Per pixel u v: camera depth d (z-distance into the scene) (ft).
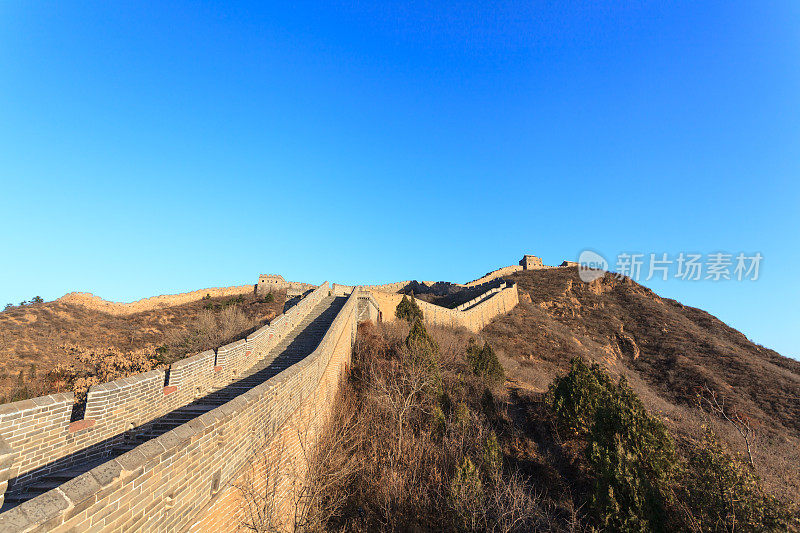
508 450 51.83
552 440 54.85
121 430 25.80
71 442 22.02
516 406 64.49
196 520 18.78
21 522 10.64
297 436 33.32
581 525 37.65
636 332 163.22
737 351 142.61
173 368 32.12
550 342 135.33
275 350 54.13
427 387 55.57
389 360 69.51
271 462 27.81
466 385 66.08
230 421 22.27
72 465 21.86
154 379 29.43
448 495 36.91
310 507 30.12
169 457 16.96
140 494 15.11
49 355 78.07
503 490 37.50
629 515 34.42
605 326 168.04
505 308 172.96
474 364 71.72
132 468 14.78
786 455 59.98
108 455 24.45
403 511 34.73
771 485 46.42
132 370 63.26
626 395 43.50
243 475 23.66
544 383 83.20
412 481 37.78
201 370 36.19
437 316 123.13
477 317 145.07
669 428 63.52
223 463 21.45
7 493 18.15
